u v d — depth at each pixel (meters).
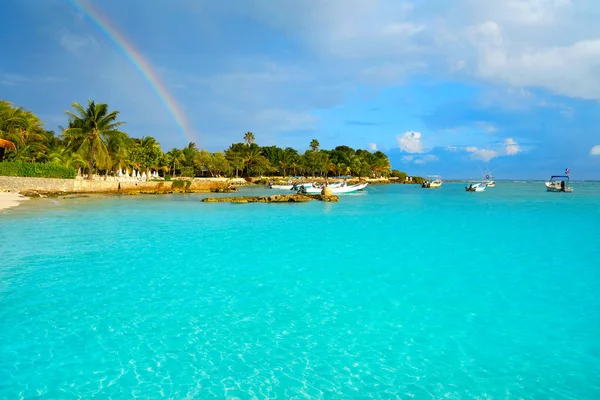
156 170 104.06
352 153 172.88
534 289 13.55
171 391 7.33
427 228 28.89
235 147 138.12
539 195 84.75
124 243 21.56
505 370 8.19
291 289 13.42
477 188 100.88
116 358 8.55
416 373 8.06
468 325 10.45
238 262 17.27
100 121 64.50
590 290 13.41
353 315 11.11
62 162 65.50
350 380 7.77
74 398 7.07
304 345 9.24
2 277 14.48
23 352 8.77
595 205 53.41
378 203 56.56
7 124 52.69
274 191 87.38
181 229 27.33
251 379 7.78
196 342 9.34
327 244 21.83
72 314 10.98
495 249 20.62
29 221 29.55
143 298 12.34
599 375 7.99
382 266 16.72
